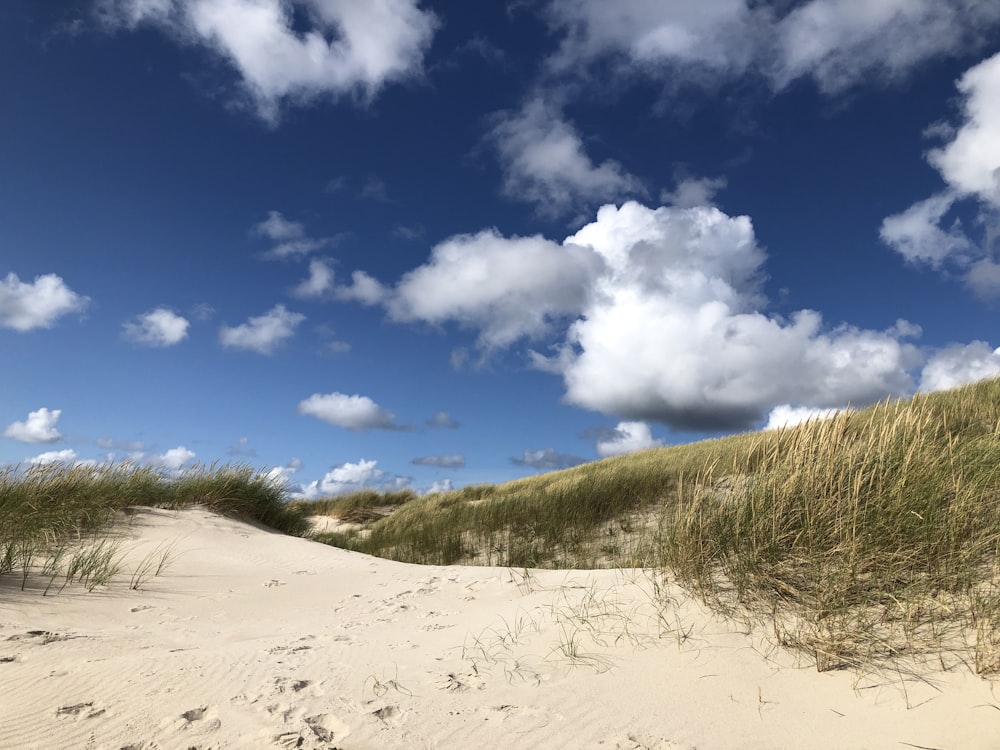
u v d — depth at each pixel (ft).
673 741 9.27
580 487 37.76
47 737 8.93
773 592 13.88
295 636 15.11
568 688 11.14
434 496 65.31
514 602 17.29
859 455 17.70
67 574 20.11
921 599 12.57
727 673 11.39
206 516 34.09
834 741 9.16
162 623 16.33
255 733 9.23
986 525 14.40
